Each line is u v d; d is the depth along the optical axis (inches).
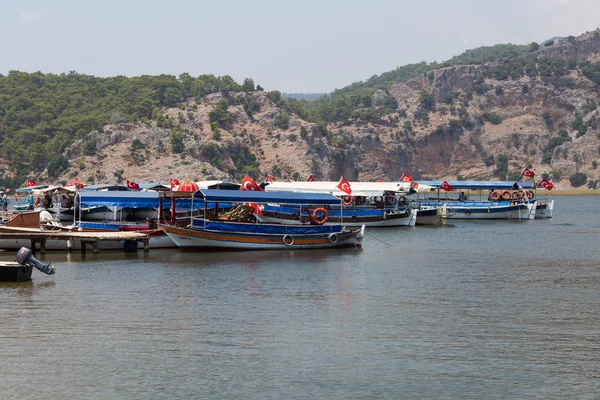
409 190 4389.8
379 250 2955.2
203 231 2645.2
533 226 4534.9
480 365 1286.9
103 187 4503.0
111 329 1512.1
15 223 2539.4
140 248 2751.0
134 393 1154.7
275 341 1433.3
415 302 1818.4
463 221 4913.9
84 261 2442.2
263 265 2416.3
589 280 2188.7
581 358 1327.5
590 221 5172.2
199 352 1357.0
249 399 1136.2
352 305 1774.1
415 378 1224.8
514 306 1771.7
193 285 2025.1
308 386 1189.1
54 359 1309.1
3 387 1173.1
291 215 3432.6
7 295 1850.4
